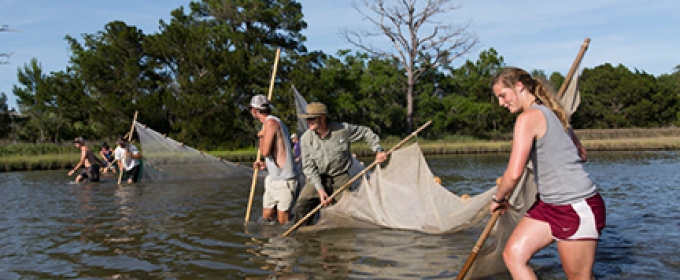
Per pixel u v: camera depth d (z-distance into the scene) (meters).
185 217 7.91
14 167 20.78
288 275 4.75
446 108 47.94
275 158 7.13
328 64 46.78
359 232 6.62
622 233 6.17
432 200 6.58
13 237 6.59
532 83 3.60
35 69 41.66
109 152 17.47
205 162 14.51
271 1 46.56
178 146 14.30
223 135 35.19
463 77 54.06
